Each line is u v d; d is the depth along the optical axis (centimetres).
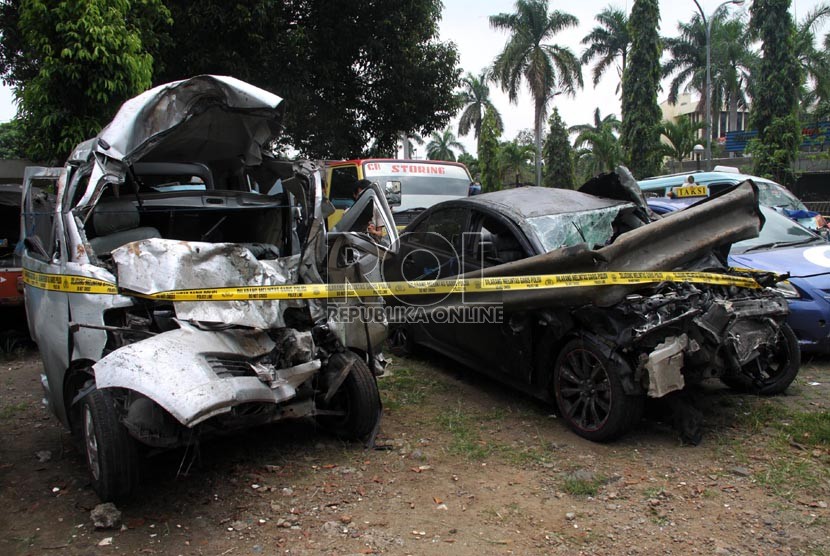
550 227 534
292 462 437
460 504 377
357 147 1795
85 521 359
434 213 648
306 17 1576
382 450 455
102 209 457
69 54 823
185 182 573
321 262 462
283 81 1482
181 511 370
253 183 582
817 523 348
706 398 548
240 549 330
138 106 420
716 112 3856
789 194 1299
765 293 510
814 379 593
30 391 608
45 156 918
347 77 1691
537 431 487
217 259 406
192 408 327
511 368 533
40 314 448
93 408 360
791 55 2431
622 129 2939
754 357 481
